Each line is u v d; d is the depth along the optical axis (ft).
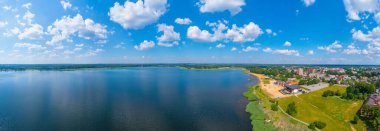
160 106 467.52
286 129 326.65
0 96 552.41
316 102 501.15
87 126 344.49
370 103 436.35
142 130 333.42
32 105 461.37
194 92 640.58
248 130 338.34
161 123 363.56
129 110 433.48
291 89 635.25
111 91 643.45
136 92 631.15
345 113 408.67
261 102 490.90
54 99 520.42
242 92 643.86
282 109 442.09
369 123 345.10
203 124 361.51
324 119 373.61
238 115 408.46
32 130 326.24
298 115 395.34
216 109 448.24
